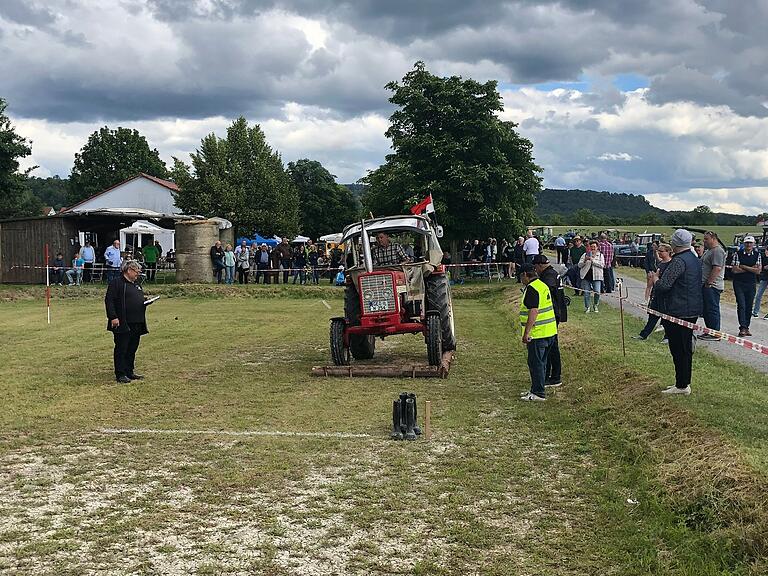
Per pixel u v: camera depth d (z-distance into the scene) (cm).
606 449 806
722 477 611
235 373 1306
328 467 762
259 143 5703
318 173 9044
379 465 767
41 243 3438
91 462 784
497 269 3441
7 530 599
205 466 766
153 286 3159
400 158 3728
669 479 652
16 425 932
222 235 3919
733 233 7425
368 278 1266
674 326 902
